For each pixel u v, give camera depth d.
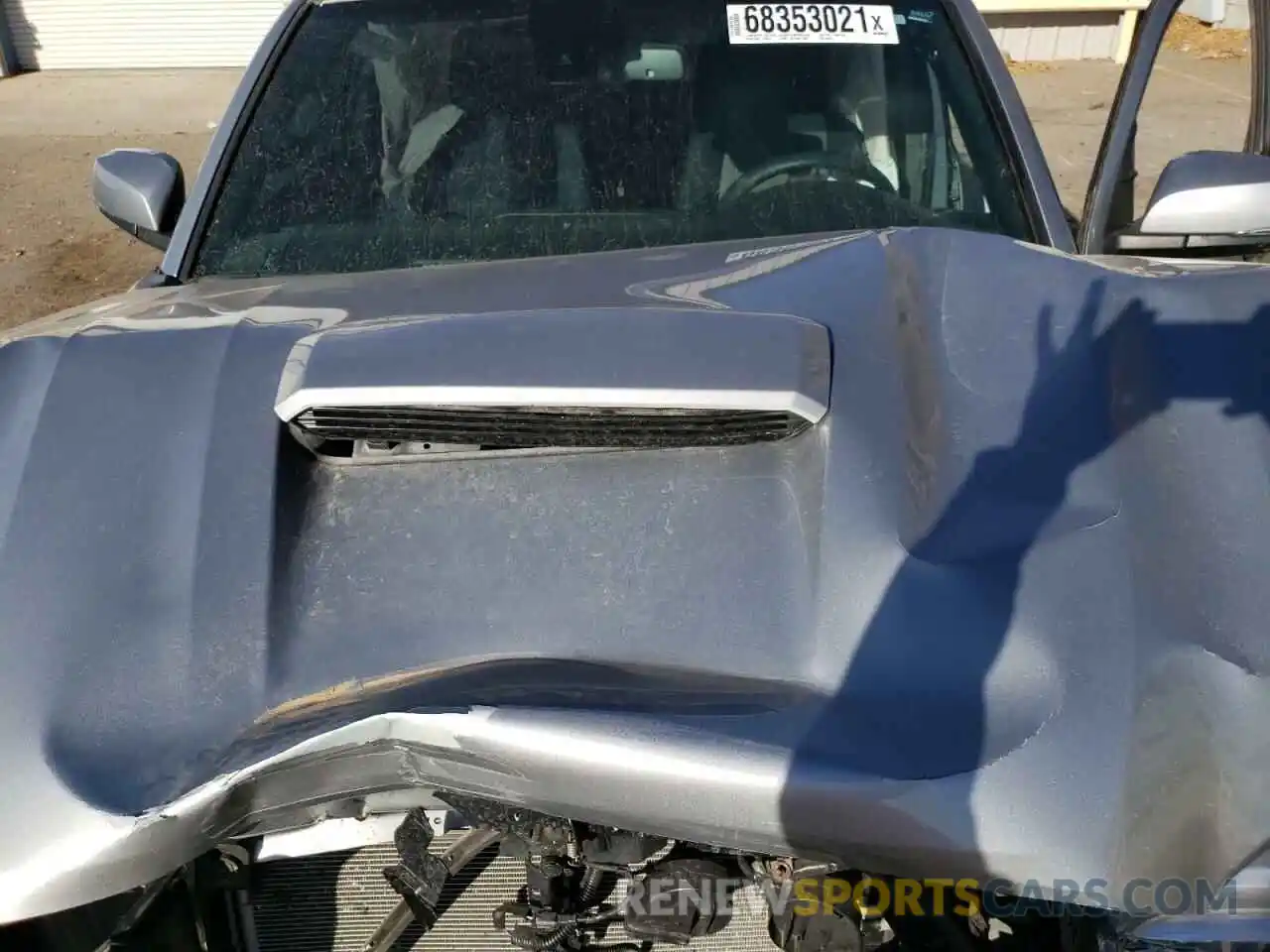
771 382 1.56
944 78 2.62
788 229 2.43
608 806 1.31
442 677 1.39
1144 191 7.18
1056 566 1.40
